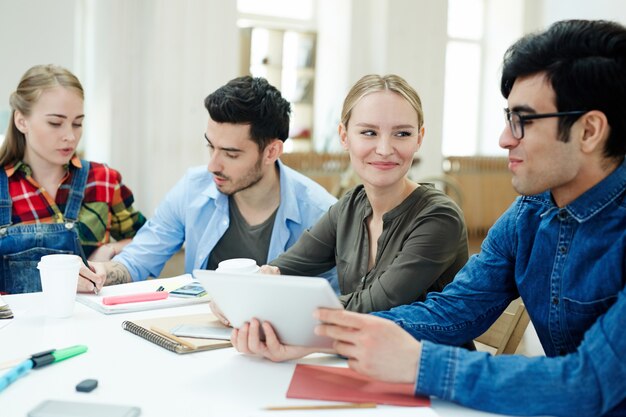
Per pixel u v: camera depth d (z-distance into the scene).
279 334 1.11
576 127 1.01
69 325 1.34
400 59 5.85
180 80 4.68
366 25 5.87
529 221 1.21
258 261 1.95
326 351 1.12
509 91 1.10
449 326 1.26
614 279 1.05
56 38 4.09
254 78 1.82
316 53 5.95
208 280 1.06
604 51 1.00
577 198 1.08
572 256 1.10
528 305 1.20
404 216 1.47
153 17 4.51
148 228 2.04
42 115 1.93
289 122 1.88
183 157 4.75
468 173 6.36
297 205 1.95
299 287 0.99
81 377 1.05
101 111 4.48
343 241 1.59
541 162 1.03
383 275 1.42
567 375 0.94
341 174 5.58
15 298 1.55
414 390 1.01
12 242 1.97
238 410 0.94
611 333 0.94
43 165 2.04
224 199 1.94
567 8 6.57
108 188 2.18
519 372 0.96
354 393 1.01
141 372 1.08
